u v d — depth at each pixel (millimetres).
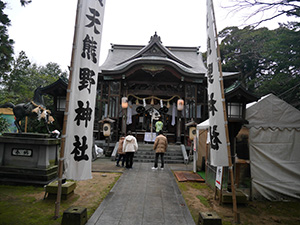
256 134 5633
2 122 10656
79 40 4328
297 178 5629
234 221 4074
